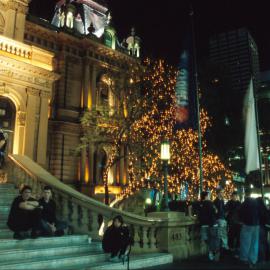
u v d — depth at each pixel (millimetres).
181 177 31547
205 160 34344
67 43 35281
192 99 35719
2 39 19562
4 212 11078
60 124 32938
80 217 10992
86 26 39031
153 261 10031
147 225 10977
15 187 13531
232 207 13430
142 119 29609
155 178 29141
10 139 19359
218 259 11039
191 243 12195
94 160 34719
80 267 8438
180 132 33688
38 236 9523
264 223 10531
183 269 9359
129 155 28406
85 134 31922
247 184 37906
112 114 31906
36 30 32875
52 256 8852
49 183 11750
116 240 9367
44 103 20906
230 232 13031
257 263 10523
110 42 38938
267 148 50156
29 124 19906
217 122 36656
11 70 19391
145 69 32688
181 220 11609
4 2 21922
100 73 37156
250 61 30266
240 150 37094
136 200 30359
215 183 33875
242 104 37844
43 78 20969
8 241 8648
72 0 40219
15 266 7633
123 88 29578
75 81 35406
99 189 34125
